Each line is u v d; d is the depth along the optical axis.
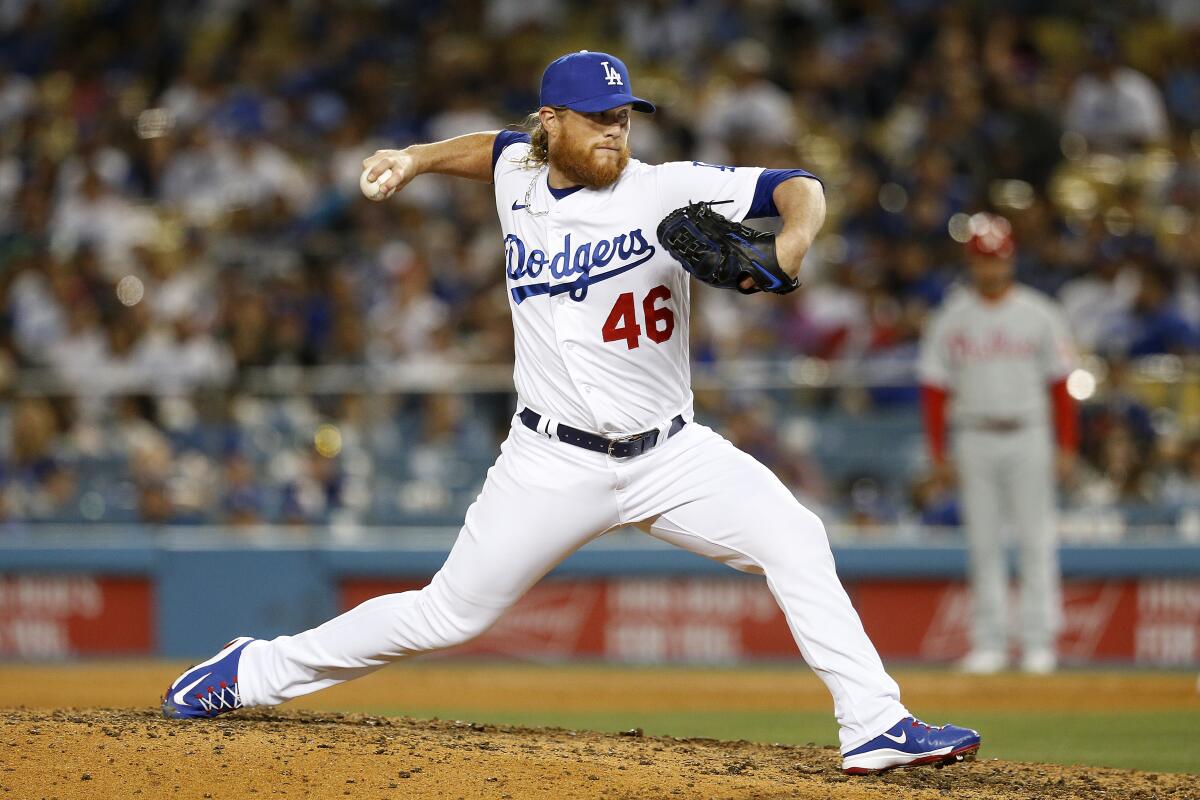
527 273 16.08
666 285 15.80
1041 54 59.62
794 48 59.44
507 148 16.77
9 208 55.50
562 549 16.44
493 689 32.66
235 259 48.91
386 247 49.16
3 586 41.38
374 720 19.12
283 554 40.28
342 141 55.50
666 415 16.09
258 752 15.67
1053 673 33.28
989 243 32.34
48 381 45.44
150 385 44.62
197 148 55.56
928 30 57.91
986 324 32.69
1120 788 16.78
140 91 61.97
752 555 16.22
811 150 54.03
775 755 18.20
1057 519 38.53
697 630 38.56
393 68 60.12
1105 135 55.22
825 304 46.50
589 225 15.70
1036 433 32.84
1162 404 40.41
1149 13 62.97
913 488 40.78
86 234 52.94
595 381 15.82
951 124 53.00
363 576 40.09
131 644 40.78
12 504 42.91
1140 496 38.88
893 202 51.00
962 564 37.66
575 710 29.48
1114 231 49.50
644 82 57.84
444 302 47.81
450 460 42.44
